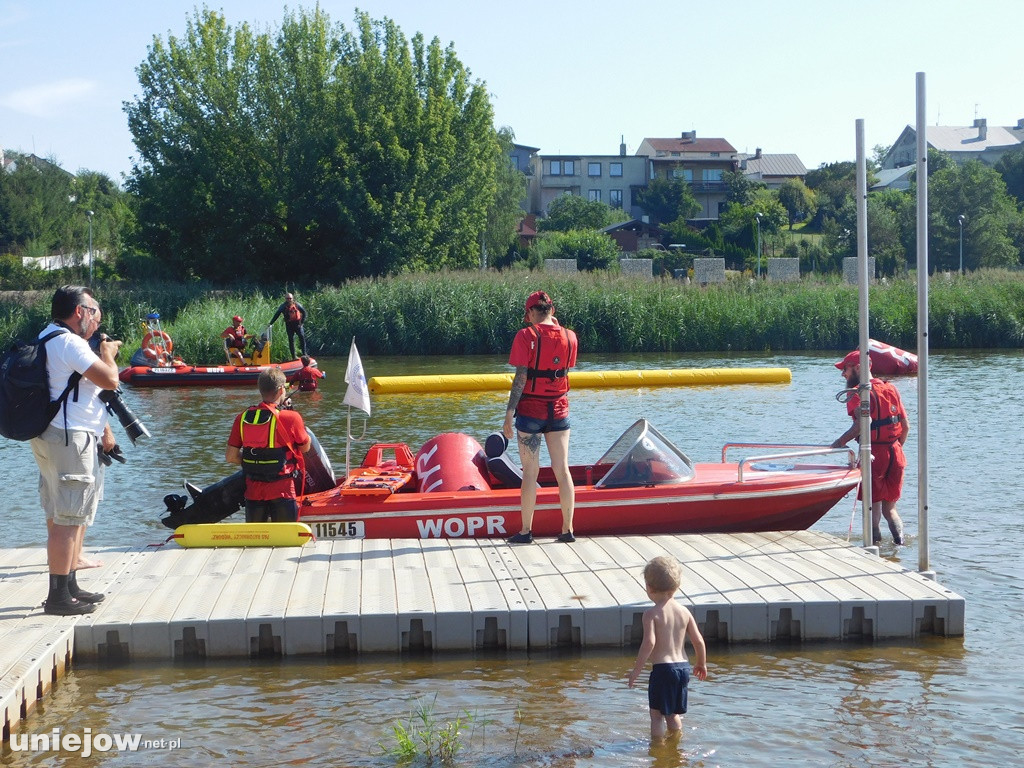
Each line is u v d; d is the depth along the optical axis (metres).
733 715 5.77
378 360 31.08
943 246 75.44
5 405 6.34
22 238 77.00
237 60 50.06
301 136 48.47
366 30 50.69
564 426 8.30
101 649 6.61
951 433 15.24
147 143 49.69
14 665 5.89
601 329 33.53
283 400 8.91
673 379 23.08
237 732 5.61
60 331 6.46
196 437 15.98
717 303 33.50
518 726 5.64
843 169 112.62
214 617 6.66
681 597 6.96
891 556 8.95
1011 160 103.25
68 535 6.65
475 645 6.75
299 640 6.70
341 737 5.53
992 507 10.62
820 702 5.94
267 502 8.54
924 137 7.65
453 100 51.53
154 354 25.14
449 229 51.00
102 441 7.16
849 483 9.24
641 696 6.05
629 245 90.56
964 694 6.03
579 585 7.27
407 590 7.18
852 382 9.46
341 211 46.78
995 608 7.56
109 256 74.00
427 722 5.59
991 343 33.38
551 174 111.19
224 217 49.81
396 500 8.72
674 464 9.23
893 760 5.21
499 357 31.94
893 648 6.81
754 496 8.98
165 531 10.03
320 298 33.69
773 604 6.85
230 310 31.69
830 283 37.28
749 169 127.19
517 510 8.77
